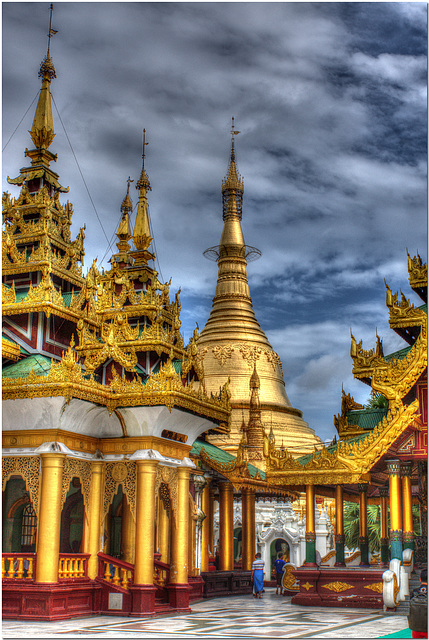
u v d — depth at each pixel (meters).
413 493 37.66
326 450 27.95
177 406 23.86
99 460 24.20
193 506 32.62
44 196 28.16
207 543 35.97
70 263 28.73
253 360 85.50
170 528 25.77
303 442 80.75
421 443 25.56
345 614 24.36
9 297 25.33
